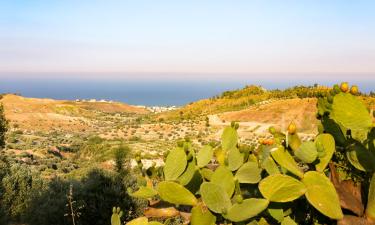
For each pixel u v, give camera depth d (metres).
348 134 1.38
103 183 7.70
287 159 1.24
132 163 10.77
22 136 71.12
